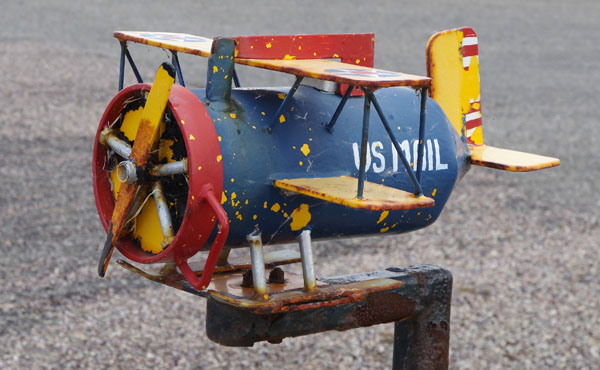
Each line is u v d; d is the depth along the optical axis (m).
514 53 17.89
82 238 7.29
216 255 2.11
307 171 2.32
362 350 5.65
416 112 2.59
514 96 13.88
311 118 2.38
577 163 10.38
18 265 6.63
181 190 2.30
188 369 5.27
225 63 2.22
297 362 5.46
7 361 5.20
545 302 6.45
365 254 7.21
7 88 12.43
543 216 8.46
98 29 17.62
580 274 7.01
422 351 2.85
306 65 2.16
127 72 13.76
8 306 5.94
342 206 2.40
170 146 2.28
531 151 10.62
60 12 19.67
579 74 16.05
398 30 19.47
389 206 1.99
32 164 9.26
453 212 8.48
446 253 7.34
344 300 2.32
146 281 6.57
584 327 6.05
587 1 27.42
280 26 18.64
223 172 2.17
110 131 2.40
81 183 8.76
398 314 2.73
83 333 5.65
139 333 5.71
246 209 2.24
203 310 6.13
